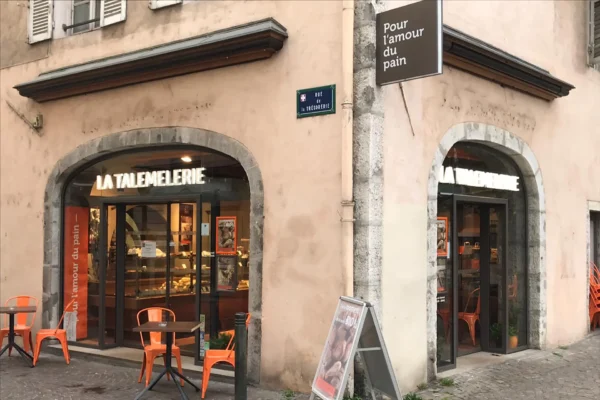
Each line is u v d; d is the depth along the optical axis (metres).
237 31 6.51
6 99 9.18
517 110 8.14
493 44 7.62
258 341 6.41
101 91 7.96
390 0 6.15
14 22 9.15
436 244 6.77
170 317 7.83
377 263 5.83
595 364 7.61
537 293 8.45
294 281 6.18
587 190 9.80
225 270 7.18
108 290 8.39
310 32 6.21
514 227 8.45
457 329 7.54
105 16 7.96
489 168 8.00
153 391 6.27
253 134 6.57
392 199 6.05
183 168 7.55
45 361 7.80
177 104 7.20
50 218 8.57
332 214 5.94
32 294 8.71
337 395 4.62
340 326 4.98
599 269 10.64
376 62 5.90
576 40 9.66
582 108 9.76
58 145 8.48
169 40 7.32
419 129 6.48
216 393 6.20
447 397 6.03
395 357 6.03
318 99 6.08
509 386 6.52
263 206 6.46
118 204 8.27
